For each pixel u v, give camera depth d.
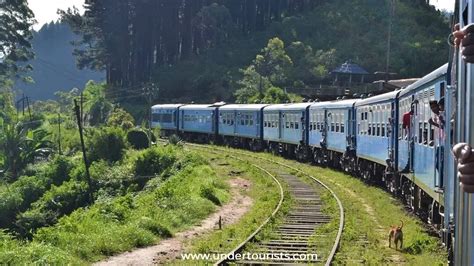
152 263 11.47
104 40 83.88
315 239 12.70
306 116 33.16
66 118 62.84
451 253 8.12
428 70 73.06
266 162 33.06
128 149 42.09
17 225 31.22
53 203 32.84
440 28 91.06
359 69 66.69
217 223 16.16
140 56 87.00
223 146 47.59
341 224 13.78
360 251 11.67
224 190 22.56
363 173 24.05
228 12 91.75
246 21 99.06
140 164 35.56
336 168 28.92
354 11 96.56
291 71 72.44
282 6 104.19
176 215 16.22
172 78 82.81
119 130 41.53
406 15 93.56
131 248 12.88
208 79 79.62
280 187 21.42
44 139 45.72
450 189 8.11
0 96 61.53
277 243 12.55
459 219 3.46
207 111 49.94
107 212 17.89
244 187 24.00
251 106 42.91
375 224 14.80
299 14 101.31
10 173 40.88
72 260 11.24
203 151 41.78
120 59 84.06
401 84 35.44
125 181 34.00
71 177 36.72
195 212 17.22
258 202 19.48
